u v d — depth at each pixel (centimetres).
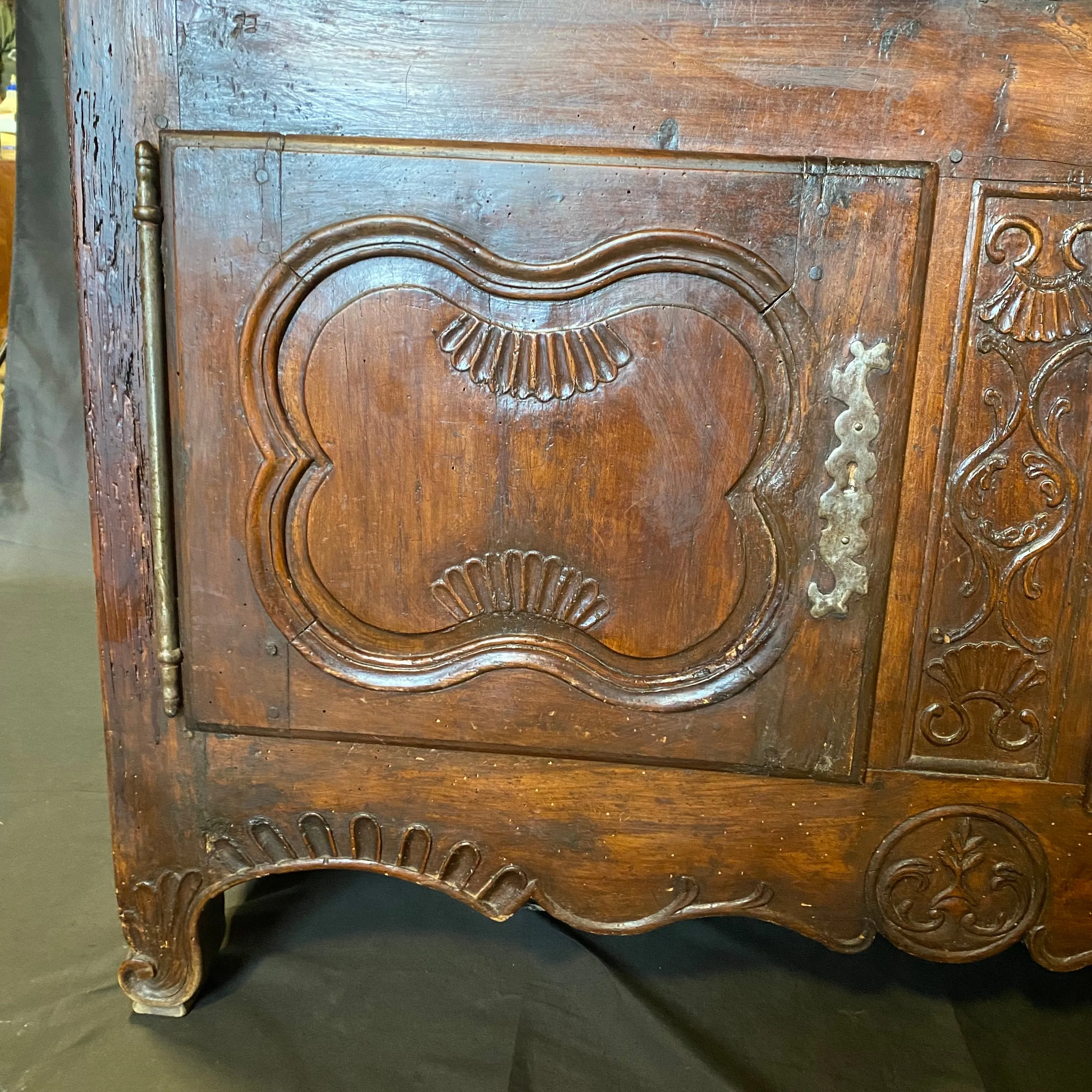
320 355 87
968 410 86
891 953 119
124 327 88
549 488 90
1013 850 96
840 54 81
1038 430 86
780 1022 107
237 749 98
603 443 88
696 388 87
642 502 89
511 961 115
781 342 85
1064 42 80
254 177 84
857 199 82
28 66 239
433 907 124
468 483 90
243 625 94
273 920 120
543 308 86
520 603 93
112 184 85
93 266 87
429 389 88
